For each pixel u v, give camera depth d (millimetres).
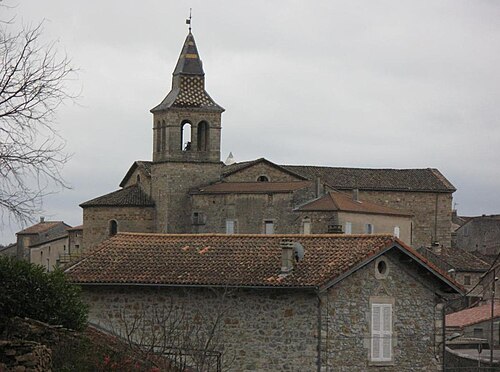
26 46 27891
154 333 34156
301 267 38844
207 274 38938
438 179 117375
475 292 78625
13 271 32250
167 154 102688
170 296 38938
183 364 33000
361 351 38625
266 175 104938
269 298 38250
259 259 39906
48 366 28328
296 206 97250
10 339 28953
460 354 54750
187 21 106625
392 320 39406
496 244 125312
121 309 39250
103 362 30172
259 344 38156
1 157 27219
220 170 104125
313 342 37812
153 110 105000
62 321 32625
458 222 143375
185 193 103000
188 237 42188
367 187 112875
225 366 37781
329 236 40969
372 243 39750
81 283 39094
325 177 112500
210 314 38531
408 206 115000
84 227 103062
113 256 40781
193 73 105188
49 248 121938
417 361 39750
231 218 99625
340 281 38375
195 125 103500
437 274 39750
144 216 103125
